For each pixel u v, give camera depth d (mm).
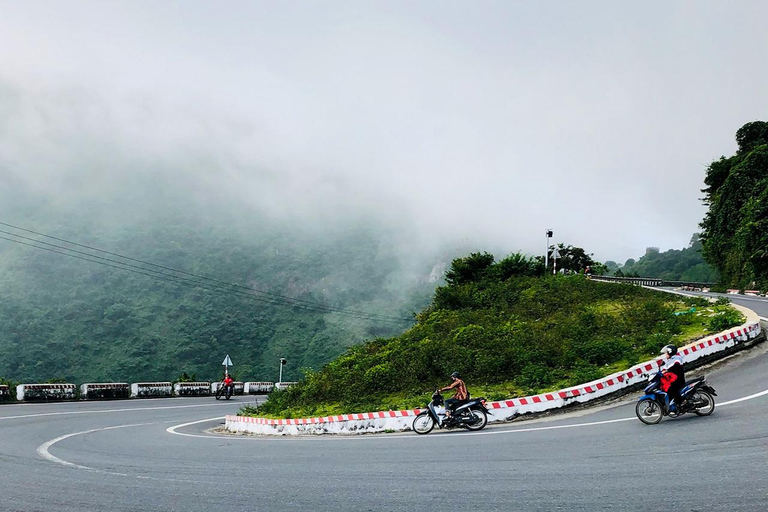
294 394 22625
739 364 15398
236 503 6773
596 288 29953
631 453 8492
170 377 121438
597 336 20203
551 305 27078
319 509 6379
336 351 130750
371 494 6945
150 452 11828
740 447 8273
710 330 18469
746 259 43656
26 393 29000
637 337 19094
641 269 108625
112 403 30391
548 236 39031
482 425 13031
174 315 146125
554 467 7930
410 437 12633
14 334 126500
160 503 6875
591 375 15258
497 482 7238
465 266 36281
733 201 48500
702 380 10984
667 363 11094
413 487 7211
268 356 133000
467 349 20203
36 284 156750
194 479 8297
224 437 15820
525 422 13062
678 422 10633
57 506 6844
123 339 134500
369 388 19828
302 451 11172
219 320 142625
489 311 27344
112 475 8797
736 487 6371
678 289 46500
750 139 54656
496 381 17844
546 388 15602
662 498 6141
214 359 129750
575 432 10852
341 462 9430
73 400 31219
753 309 25656
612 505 5992
